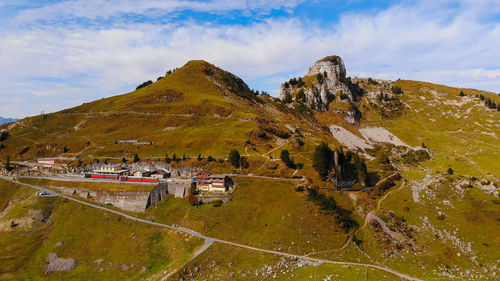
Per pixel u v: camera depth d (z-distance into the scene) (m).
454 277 101.62
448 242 121.56
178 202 144.50
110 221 136.62
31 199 149.62
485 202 140.38
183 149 191.88
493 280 98.88
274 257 110.56
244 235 121.62
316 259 111.19
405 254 115.25
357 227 129.25
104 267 113.44
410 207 144.38
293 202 136.00
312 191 137.12
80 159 194.88
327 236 121.50
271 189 144.62
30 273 112.00
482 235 122.00
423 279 100.38
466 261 110.50
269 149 183.88
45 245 125.56
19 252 120.69
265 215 130.88
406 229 129.88
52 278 110.12
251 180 151.38
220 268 105.81
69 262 116.62
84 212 143.12
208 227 126.50
